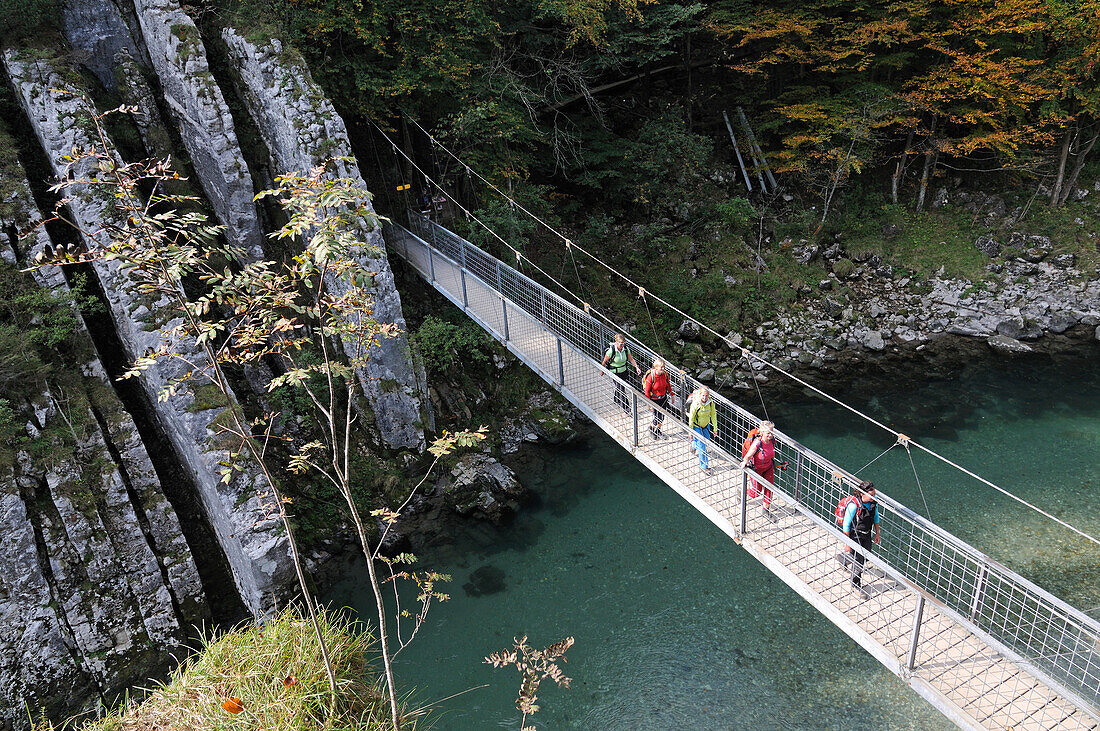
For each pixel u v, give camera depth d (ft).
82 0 47.83
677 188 78.28
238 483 38.50
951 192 81.20
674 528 47.01
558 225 74.02
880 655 22.65
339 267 15.85
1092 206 77.36
